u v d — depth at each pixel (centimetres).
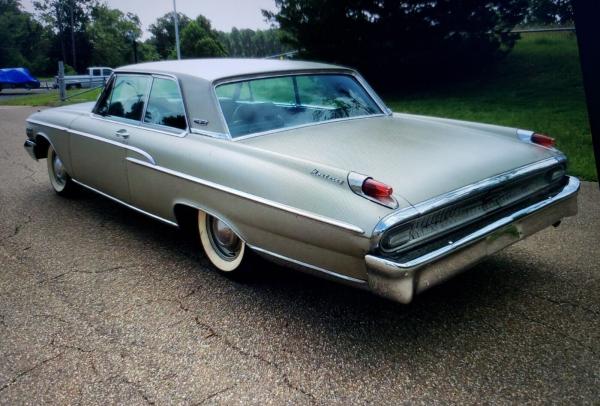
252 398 220
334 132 311
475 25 1340
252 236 284
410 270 219
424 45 1380
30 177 644
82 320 288
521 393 216
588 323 267
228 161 289
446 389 221
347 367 239
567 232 395
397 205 224
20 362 249
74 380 235
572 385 219
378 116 370
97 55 7688
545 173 296
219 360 247
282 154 273
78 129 436
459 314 282
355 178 234
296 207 251
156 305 304
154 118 361
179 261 369
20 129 1169
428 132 317
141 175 359
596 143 295
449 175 250
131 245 402
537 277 322
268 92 337
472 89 1305
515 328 265
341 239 234
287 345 259
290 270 350
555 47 1608
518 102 1061
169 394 224
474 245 248
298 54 1509
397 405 212
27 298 315
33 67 7550
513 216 266
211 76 323
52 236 425
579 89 1113
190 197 318
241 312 293
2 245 406
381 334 266
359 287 242
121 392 226
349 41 1402
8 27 7325
